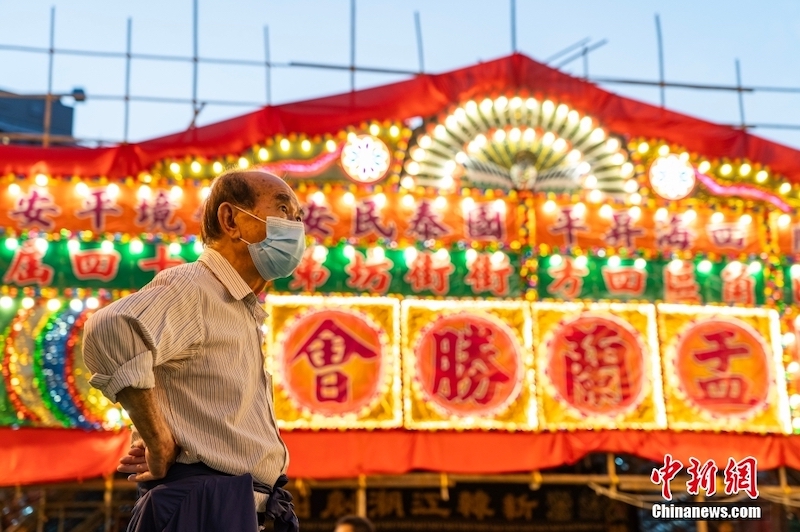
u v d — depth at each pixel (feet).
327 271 46.75
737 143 52.24
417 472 46.34
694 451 47.14
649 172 51.01
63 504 51.19
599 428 46.80
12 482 41.52
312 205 47.39
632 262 49.49
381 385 45.62
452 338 46.88
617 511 59.41
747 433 48.21
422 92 49.96
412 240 47.85
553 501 59.11
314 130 48.60
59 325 44.19
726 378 48.65
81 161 46.32
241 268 11.68
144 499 10.46
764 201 52.03
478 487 58.90
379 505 57.93
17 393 42.98
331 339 45.75
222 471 10.59
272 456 11.13
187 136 47.37
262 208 11.72
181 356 10.52
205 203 11.99
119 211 45.98
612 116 51.21
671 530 57.72
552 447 46.14
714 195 51.60
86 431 43.11
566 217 49.52
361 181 48.44
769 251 51.03
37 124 96.68
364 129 49.01
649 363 48.14
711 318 49.44
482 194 49.06
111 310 9.88
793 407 49.08
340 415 44.88
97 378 9.75
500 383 46.62
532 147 50.44
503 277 48.19
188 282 10.70
